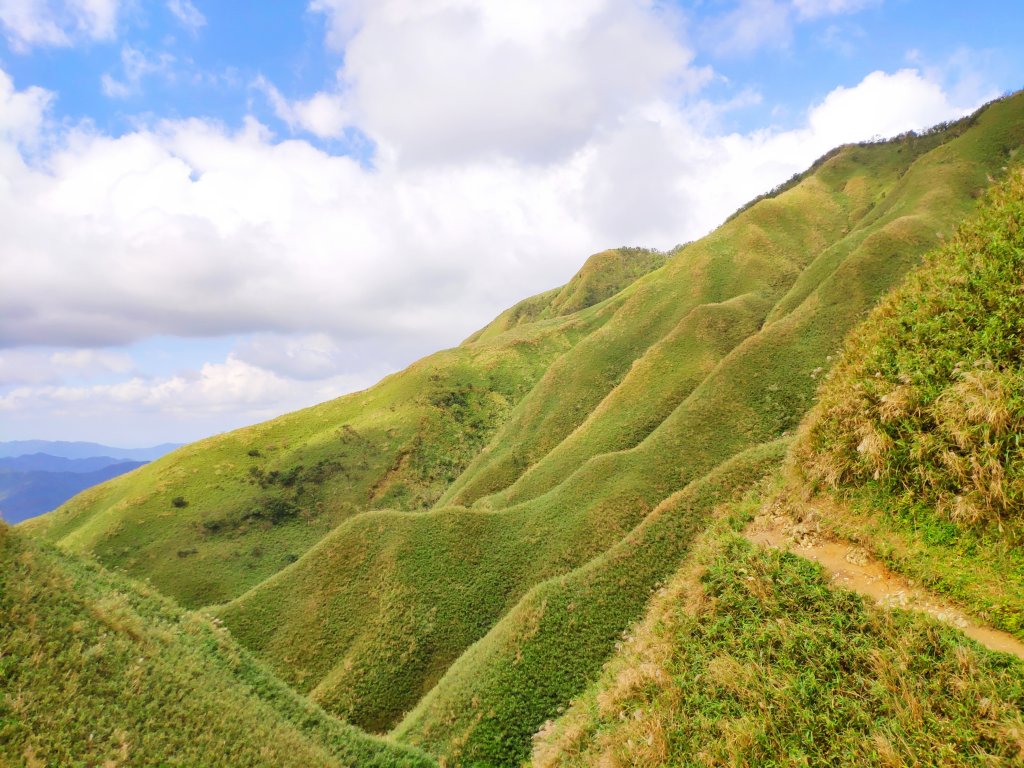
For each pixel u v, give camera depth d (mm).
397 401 145750
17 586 14836
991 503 10148
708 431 59656
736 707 10625
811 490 14516
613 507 52562
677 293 129750
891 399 12641
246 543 103062
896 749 8086
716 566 13680
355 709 39969
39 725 11938
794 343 67750
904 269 74500
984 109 140875
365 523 57156
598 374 116062
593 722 14406
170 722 14242
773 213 146625
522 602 34719
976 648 8578
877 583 11031
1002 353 11320
